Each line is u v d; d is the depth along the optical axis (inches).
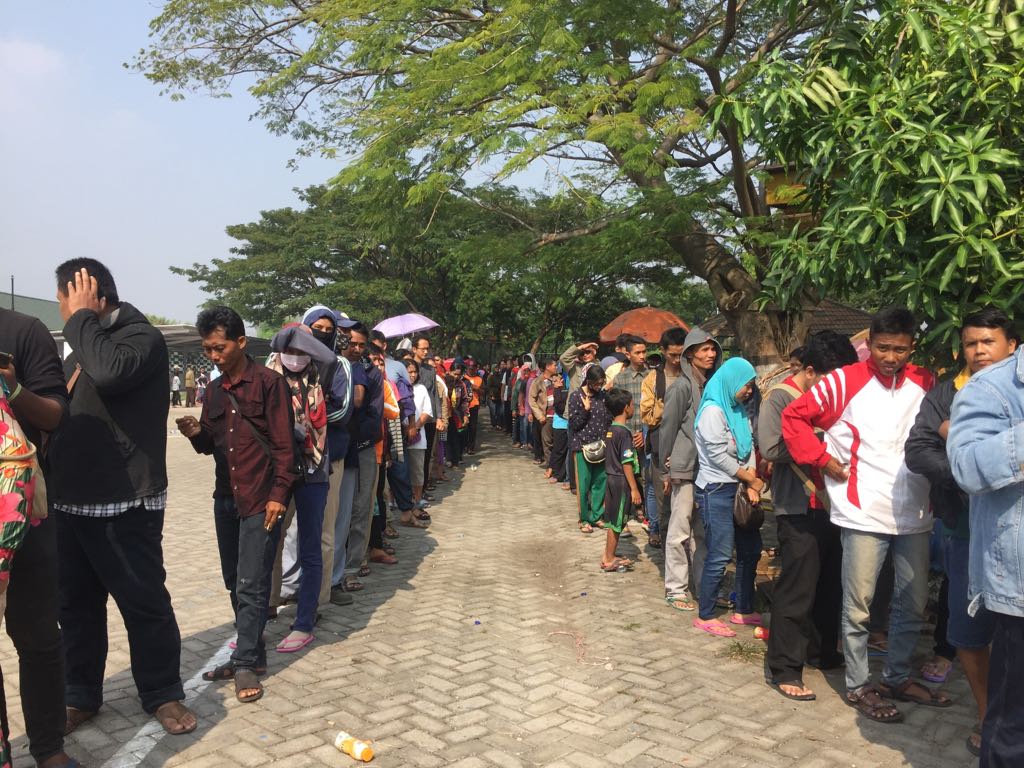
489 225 637.3
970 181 145.6
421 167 503.2
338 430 205.5
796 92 176.1
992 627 123.5
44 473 133.2
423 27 577.0
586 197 446.0
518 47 446.9
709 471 192.2
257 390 159.9
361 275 1317.7
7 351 117.9
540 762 127.0
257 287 1342.3
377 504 262.8
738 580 201.8
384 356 279.3
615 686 159.2
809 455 144.8
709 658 176.4
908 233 161.9
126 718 142.3
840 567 168.1
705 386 215.9
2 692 106.0
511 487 460.1
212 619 202.2
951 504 125.0
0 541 99.5
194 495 427.2
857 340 217.9
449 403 480.4
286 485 159.3
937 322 161.3
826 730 139.6
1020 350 103.2
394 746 131.9
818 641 170.2
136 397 136.3
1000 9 166.6
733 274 490.9
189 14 601.3
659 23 427.8
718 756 129.4
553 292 605.3
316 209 1381.6
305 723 140.5
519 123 484.1
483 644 184.1
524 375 689.0
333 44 538.3
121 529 135.2
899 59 174.9
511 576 250.7
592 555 280.8
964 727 140.6
